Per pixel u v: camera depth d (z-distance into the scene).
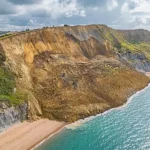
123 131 77.81
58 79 102.06
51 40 123.44
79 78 108.06
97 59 142.12
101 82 114.12
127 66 151.88
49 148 68.19
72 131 79.12
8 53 98.31
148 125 81.88
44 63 107.94
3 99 79.62
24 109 83.56
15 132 75.12
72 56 126.94
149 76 166.88
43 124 82.00
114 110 98.62
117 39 188.88
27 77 96.56
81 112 91.19
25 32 116.12
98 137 74.31
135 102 109.25
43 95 93.31
